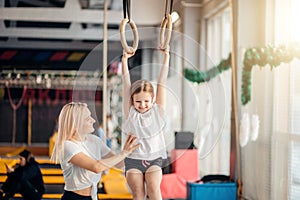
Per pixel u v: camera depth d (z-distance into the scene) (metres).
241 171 7.16
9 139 12.99
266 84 6.37
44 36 11.48
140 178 3.72
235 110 7.29
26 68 13.00
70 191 4.07
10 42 12.40
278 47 5.95
